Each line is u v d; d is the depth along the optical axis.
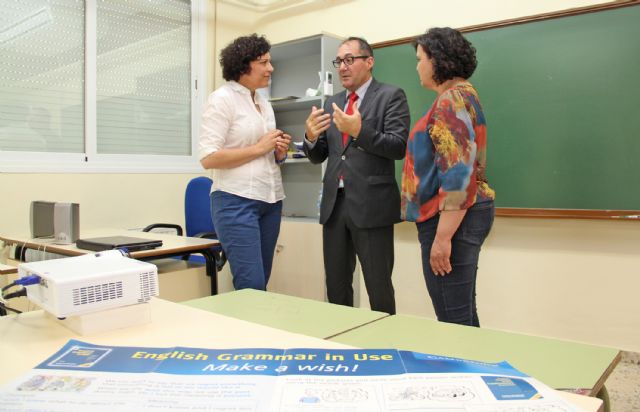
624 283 2.66
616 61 2.60
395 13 3.42
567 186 2.76
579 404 0.65
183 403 0.63
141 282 1.01
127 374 0.73
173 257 2.57
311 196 4.01
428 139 1.69
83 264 1.04
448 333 1.14
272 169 2.29
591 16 2.65
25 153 3.05
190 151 3.97
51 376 0.73
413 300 3.41
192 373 0.73
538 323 2.94
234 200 2.16
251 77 2.23
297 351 0.83
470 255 1.65
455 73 1.73
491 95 2.97
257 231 2.21
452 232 1.61
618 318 2.69
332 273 2.34
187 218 3.34
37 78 3.12
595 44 2.65
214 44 4.05
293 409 0.61
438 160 1.61
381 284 2.21
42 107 3.14
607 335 2.72
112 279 0.97
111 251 1.15
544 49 2.79
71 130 3.29
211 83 4.05
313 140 2.29
